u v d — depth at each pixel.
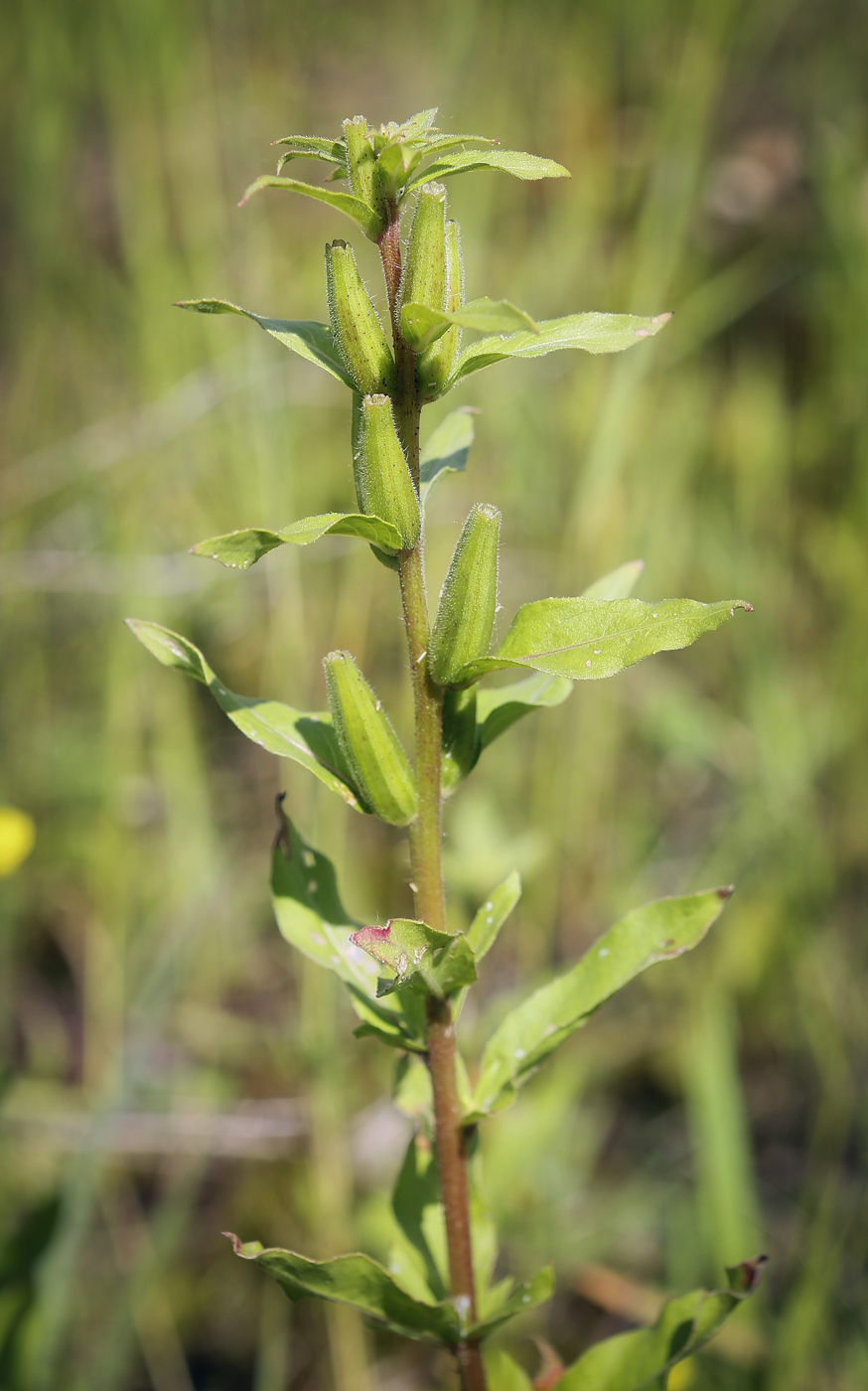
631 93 5.30
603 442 3.92
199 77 4.79
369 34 5.65
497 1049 1.88
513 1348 3.07
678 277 5.17
